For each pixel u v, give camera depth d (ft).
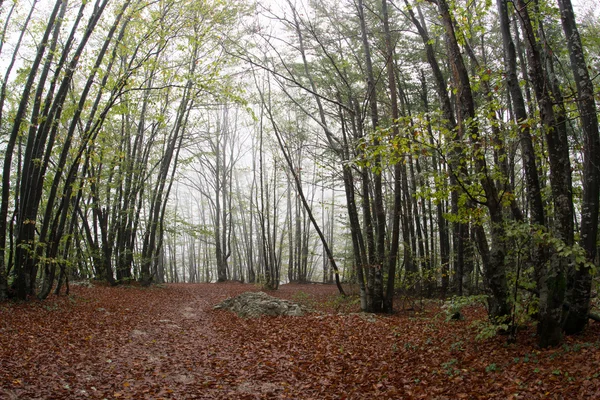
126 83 39.55
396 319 39.88
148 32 40.29
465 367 21.79
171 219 82.79
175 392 20.25
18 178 43.60
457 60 23.97
